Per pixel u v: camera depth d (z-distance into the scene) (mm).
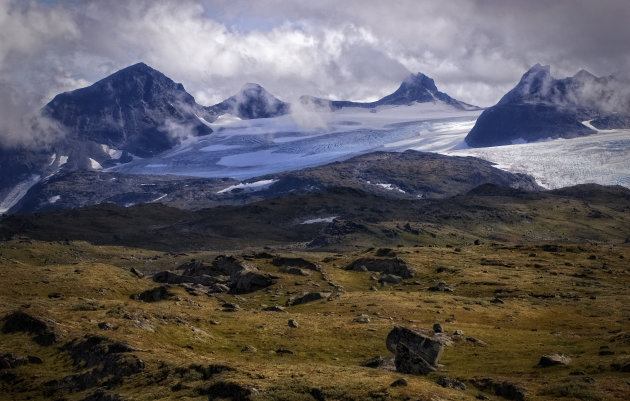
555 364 69250
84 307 99688
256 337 94000
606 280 179125
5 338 81500
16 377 71188
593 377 61188
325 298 150125
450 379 60812
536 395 56750
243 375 62719
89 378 68875
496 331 101625
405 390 55344
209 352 82500
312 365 68688
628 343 80250
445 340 90188
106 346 74188
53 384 69375
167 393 61406
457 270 196000
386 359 71938
